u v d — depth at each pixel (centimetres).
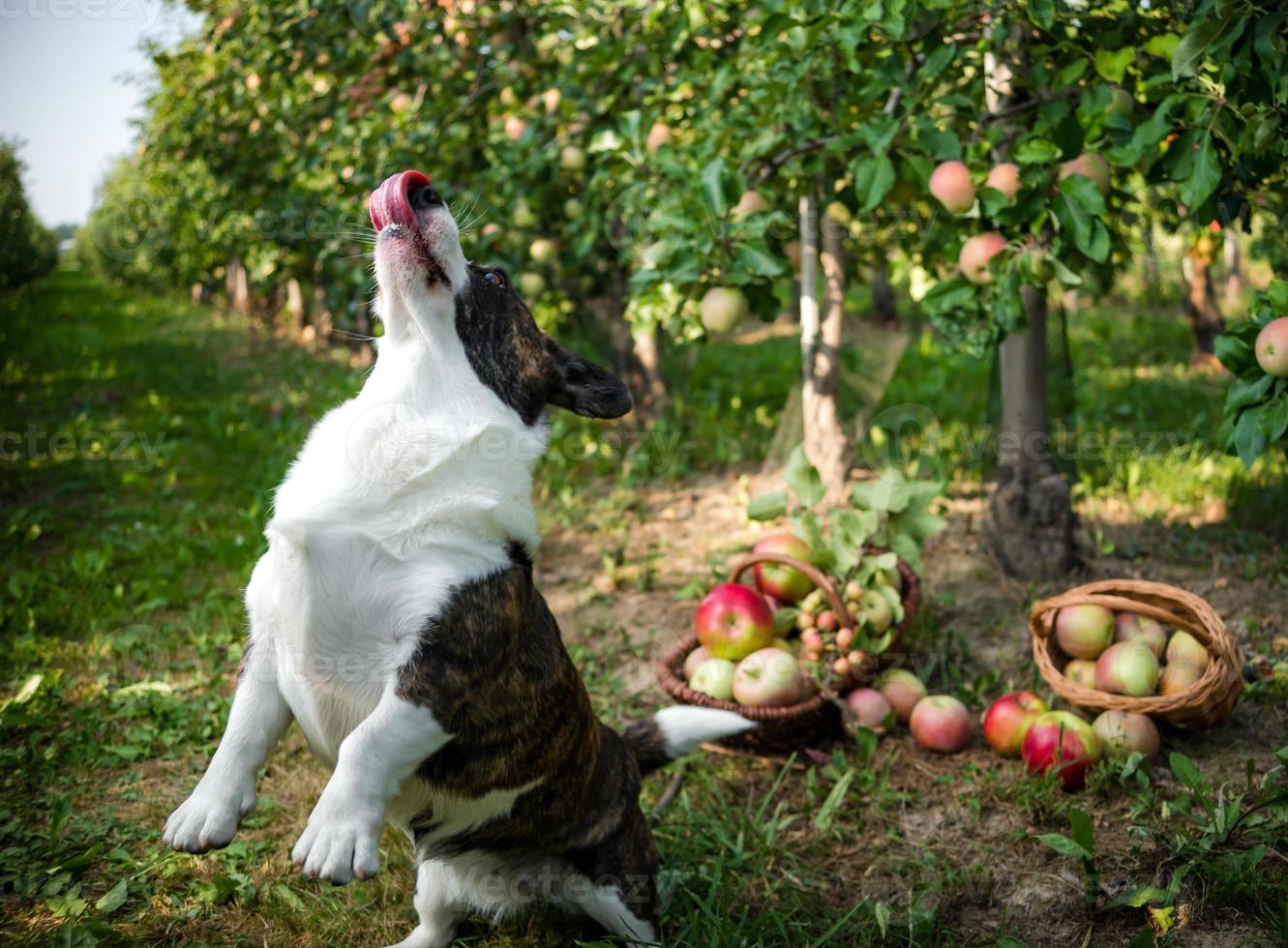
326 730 120
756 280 188
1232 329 146
